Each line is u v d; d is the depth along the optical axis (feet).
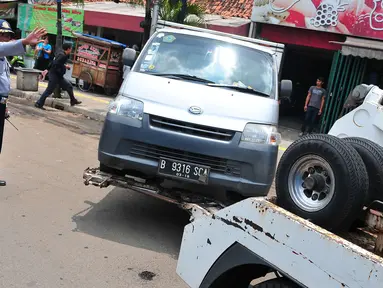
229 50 17.92
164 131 14.64
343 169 8.47
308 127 42.27
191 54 17.52
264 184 14.80
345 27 40.83
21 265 12.40
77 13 56.49
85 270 12.66
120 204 18.13
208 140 14.49
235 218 8.58
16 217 15.33
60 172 21.15
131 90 15.67
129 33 59.47
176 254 14.46
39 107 38.37
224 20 47.80
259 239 8.06
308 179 9.01
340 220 8.51
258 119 15.20
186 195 14.96
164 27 20.20
